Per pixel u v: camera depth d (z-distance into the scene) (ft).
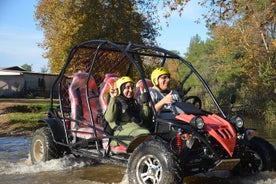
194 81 166.09
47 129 24.90
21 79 144.46
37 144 24.93
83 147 22.95
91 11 91.40
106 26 91.91
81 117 23.20
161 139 17.67
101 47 22.58
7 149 31.99
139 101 19.93
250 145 19.84
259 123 68.90
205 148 17.83
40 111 68.28
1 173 22.43
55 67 97.14
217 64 157.28
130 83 20.42
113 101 20.06
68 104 25.44
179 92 21.68
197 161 18.15
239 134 18.66
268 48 92.43
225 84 148.77
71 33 91.04
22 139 38.60
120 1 91.45
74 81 23.95
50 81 155.12
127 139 19.38
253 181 19.29
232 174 20.56
